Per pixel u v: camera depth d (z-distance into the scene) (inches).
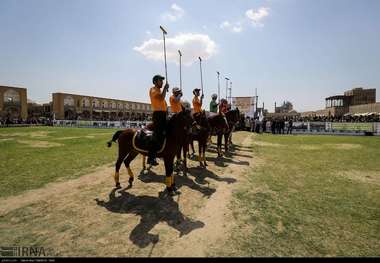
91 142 683.4
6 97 1947.6
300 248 152.6
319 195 246.7
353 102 2348.7
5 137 827.4
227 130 484.7
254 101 1262.3
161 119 243.1
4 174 321.4
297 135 982.4
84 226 180.1
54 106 2235.5
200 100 417.1
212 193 251.9
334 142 706.8
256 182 291.1
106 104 2689.5
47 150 528.4
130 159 276.1
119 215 198.7
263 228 178.1
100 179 301.3
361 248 152.7
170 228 177.6
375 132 944.9
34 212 203.9
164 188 267.1
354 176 318.0
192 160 421.7
